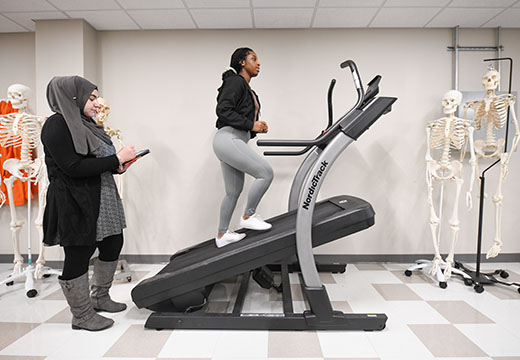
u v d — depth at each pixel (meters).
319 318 1.79
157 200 3.15
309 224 1.78
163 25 3.00
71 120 1.62
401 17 2.83
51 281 2.68
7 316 2.01
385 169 3.08
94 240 1.70
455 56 3.02
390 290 2.41
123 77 3.12
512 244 3.08
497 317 1.96
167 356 1.56
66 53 2.88
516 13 2.75
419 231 3.09
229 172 2.10
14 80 3.18
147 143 3.14
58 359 1.53
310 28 3.06
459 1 2.56
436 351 1.58
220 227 2.12
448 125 2.47
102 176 1.81
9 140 2.48
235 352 1.59
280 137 3.09
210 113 3.12
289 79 3.08
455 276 2.71
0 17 2.83
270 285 2.42
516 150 3.04
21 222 2.58
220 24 2.97
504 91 3.05
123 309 2.09
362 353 1.57
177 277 1.88
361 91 1.83
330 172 3.10
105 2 2.58
